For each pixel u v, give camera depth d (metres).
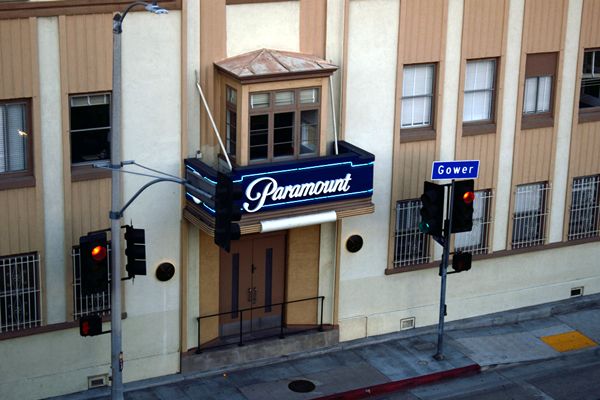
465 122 25.70
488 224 26.56
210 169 21.75
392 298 25.89
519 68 25.77
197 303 23.72
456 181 23.48
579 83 26.67
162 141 22.25
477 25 24.94
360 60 23.89
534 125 26.36
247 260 24.22
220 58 22.41
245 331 24.67
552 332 26.88
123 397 21.59
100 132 21.75
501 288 27.28
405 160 25.02
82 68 21.05
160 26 21.59
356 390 23.50
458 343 25.91
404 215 25.52
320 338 25.09
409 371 24.44
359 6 23.58
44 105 20.88
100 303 22.61
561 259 27.94
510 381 24.56
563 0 25.81
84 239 19.11
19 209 21.17
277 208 22.34
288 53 22.92
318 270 24.86
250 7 22.45
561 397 23.92
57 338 22.27
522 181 26.69
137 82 21.69
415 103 25.02
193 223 22.36
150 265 22.83
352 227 24.83
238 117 22.05
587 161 27.47
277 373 24.09
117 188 19.38
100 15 20.97
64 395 22.61
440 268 24.42
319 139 23.02
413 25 24.22
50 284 21.88
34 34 20.39
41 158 21.12
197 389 23.27
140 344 23.22
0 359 21.78
